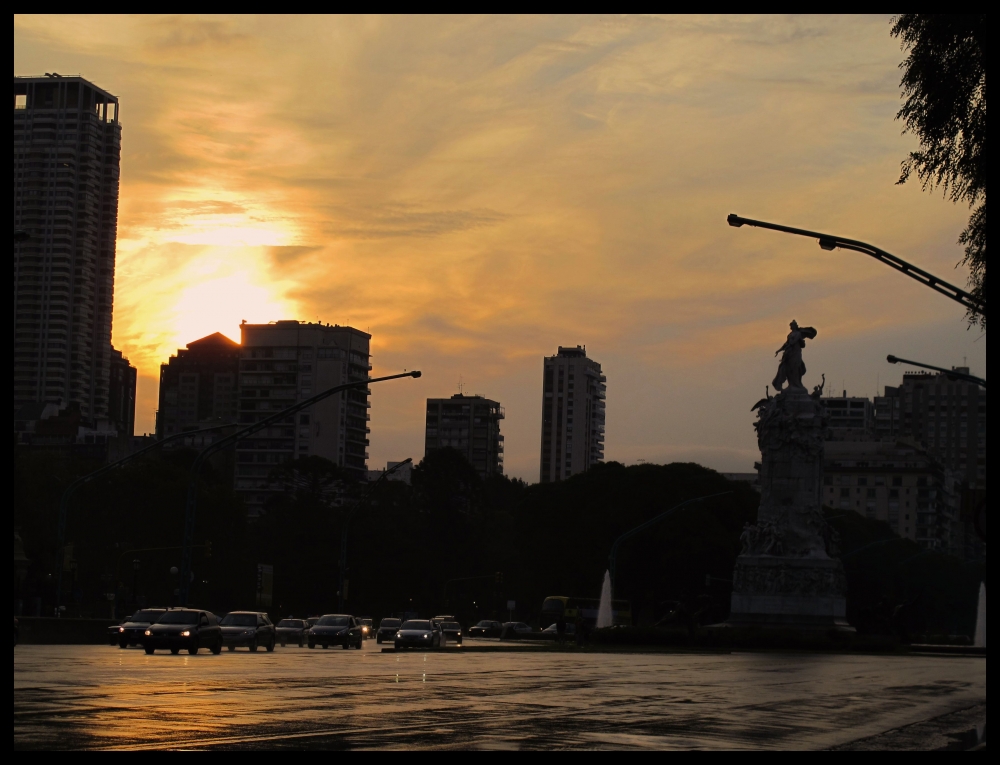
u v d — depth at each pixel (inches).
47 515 4889.3
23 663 1587.1
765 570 3671.3
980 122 1158.3
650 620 4987.7
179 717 908.6
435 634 2755.9
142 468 5196.9
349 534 5497.1
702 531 4830.2
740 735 936.3
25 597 3417.8
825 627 3555.6
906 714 1203.9
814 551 3678.6
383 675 1544.0
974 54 1157.7
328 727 880.3
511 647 2780.5
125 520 5027.1
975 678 1931.6
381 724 915.4
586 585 5024.6
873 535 6875.0
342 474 6186.0
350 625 2945.4
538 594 5246.1
